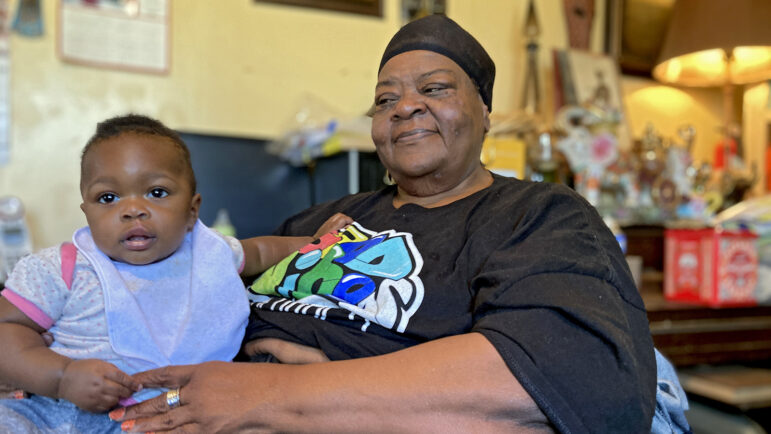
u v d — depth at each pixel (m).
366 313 0.88
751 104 2.68
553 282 0.76
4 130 2.04
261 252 1.10
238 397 0.77
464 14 2.57
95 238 0.91
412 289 0.89
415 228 1.01
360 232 1.07
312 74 2.40
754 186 2.56
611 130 2.20
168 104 2.22
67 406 0.86
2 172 2.04
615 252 0.89
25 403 0.86
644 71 2.72
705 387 1.79
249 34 2.31
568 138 2.14
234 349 0.98
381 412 0.71
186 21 2.24
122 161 0.89
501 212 0.94
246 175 2.20
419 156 1.05
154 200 0.91
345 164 2.05
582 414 0.68
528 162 2.16
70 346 0.88
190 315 0.94
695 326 1.85
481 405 0.69
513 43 2.64
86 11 2.12
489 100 1.15
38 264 0.89
